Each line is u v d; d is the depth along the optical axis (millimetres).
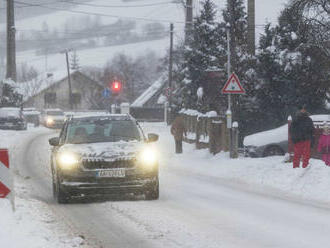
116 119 26219
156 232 17484
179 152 47281
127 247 15562
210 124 44219
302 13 50406
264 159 36312
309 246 15477
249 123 52594
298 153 29844
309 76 51188
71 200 24484
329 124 32219
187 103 78125
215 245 15602
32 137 70500
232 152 39594
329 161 30922
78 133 25312
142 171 23359
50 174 35500
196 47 77250
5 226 16828
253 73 52750
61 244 15477
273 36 56375
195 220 19406
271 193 26328
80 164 23094
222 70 54875
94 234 17344
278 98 52688
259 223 18828
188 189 27906
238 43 54344
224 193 26422
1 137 69125
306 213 20781
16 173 36000
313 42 50281
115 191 23250
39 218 19500
